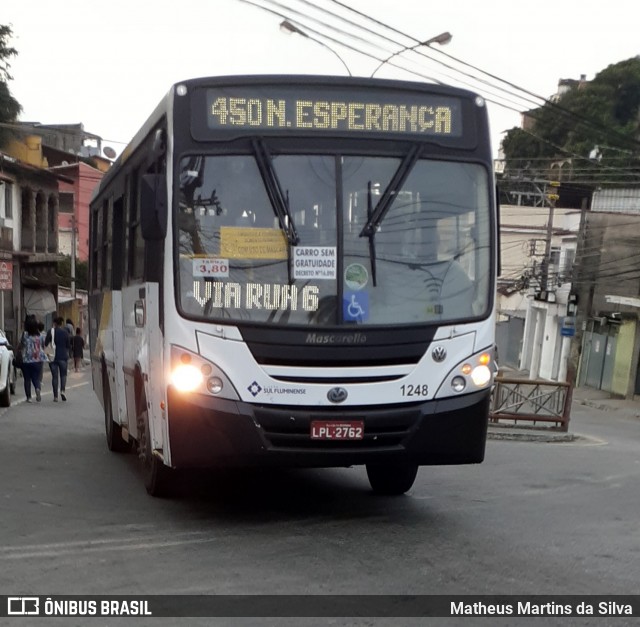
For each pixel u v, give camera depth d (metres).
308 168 7.45
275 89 7.54
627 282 39.97
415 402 7.37
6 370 18.69
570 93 54.81
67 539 7.18
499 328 56.22
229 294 7.26
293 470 10.84
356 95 7.62
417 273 7.48
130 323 9.65
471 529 7.88
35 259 41.41
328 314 7.27
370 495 9.39
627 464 13.91
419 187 7.60
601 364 41.25
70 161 61.66
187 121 7.44
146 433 8.77
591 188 48.16
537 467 12.88
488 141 7.88
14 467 10.73
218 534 7.40
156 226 7.33
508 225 55.50
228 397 7.13
